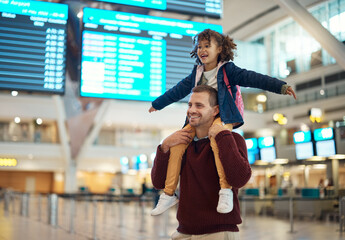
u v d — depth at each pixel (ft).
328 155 41.98
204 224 6.32
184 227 6.57
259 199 45.68
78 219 46.88
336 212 44.78
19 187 134.72
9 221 42.91
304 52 94.68
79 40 20.95
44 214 53.83
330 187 45.98
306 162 49.32
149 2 20.39
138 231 34.40
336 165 46.01
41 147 110.63
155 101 8.06
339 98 88.28
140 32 20.68
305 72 95.40
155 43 20.83
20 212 55.72
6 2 19.45
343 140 50.26
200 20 23.54
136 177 135.85
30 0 19.74
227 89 6.72
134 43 20.57
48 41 19.83
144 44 20.70
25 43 19.51
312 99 95.50
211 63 7.14
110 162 125.49
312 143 43.50
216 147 6.20
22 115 102.42
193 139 6.89
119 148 119.34
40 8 19.85
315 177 92.32
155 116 114.32
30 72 19.48
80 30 20.21
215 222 6.28
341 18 47.47
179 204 6.73
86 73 19.79
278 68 92.68
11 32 19.39
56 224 38.11
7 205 61.00
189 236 6.63
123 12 20.52
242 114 7.19
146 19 20.83
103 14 20.24
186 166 6.69
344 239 28.09
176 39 21.20
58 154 112.37
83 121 101.35
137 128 126.93
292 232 32.60
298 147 45.14
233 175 5.95
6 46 19.29
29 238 29.17
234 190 6.51
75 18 21.21
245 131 109.19
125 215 54.24
